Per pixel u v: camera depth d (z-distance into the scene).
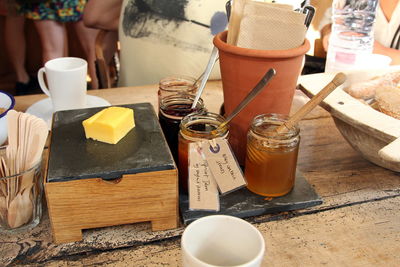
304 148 0.90
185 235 0.47
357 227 0.66
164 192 0.63
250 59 0.67
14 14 2.54
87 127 0.67
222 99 1.12
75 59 1.03
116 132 0.66
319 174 0.81
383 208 0.71
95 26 1.64
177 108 0.78
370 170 0.82
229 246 0.50
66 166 0.61
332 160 0.86
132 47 1.47
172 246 0.63
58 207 0.60
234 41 0.73
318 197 0.72
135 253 0.61
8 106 0.82
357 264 0.59
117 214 0.63
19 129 0.62
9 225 0.64
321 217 0.69
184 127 0.68
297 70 0.70
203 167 0.67
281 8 0.69
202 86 0.77
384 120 0.70
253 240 0.48
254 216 0.69
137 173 0.61
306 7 0.72
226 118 0.71
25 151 0.63
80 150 0.65
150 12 1.38
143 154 0.64
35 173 0.64
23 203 0.63
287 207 0.70
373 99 0.88
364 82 0.90
